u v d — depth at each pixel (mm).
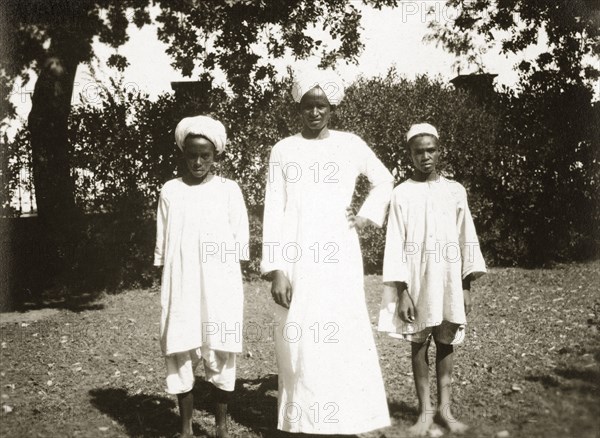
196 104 9633
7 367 5992
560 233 10781
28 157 9406
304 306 3842
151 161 9578
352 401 3779
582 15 11203
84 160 9398
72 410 4773
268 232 3979
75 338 7016
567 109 10812
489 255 10820
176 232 4148
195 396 5047
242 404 4828
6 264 9219
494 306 7871
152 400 4980
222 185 4273
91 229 9469
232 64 9672
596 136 10727
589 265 10578
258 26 9945
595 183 10766
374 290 9047
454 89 10797
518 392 4602
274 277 3949
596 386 4316
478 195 10492
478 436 3754
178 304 4062
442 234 4035
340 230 3945
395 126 10141
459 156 10445
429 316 3986
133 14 8672
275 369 5676
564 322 6949
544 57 11320
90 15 7945
